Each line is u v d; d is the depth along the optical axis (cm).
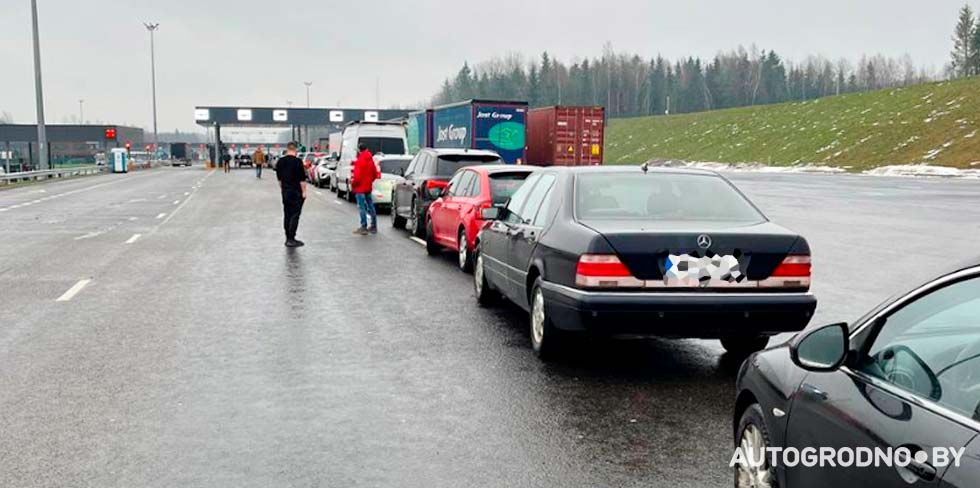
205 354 780
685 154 9600
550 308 722
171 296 1095
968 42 14812
